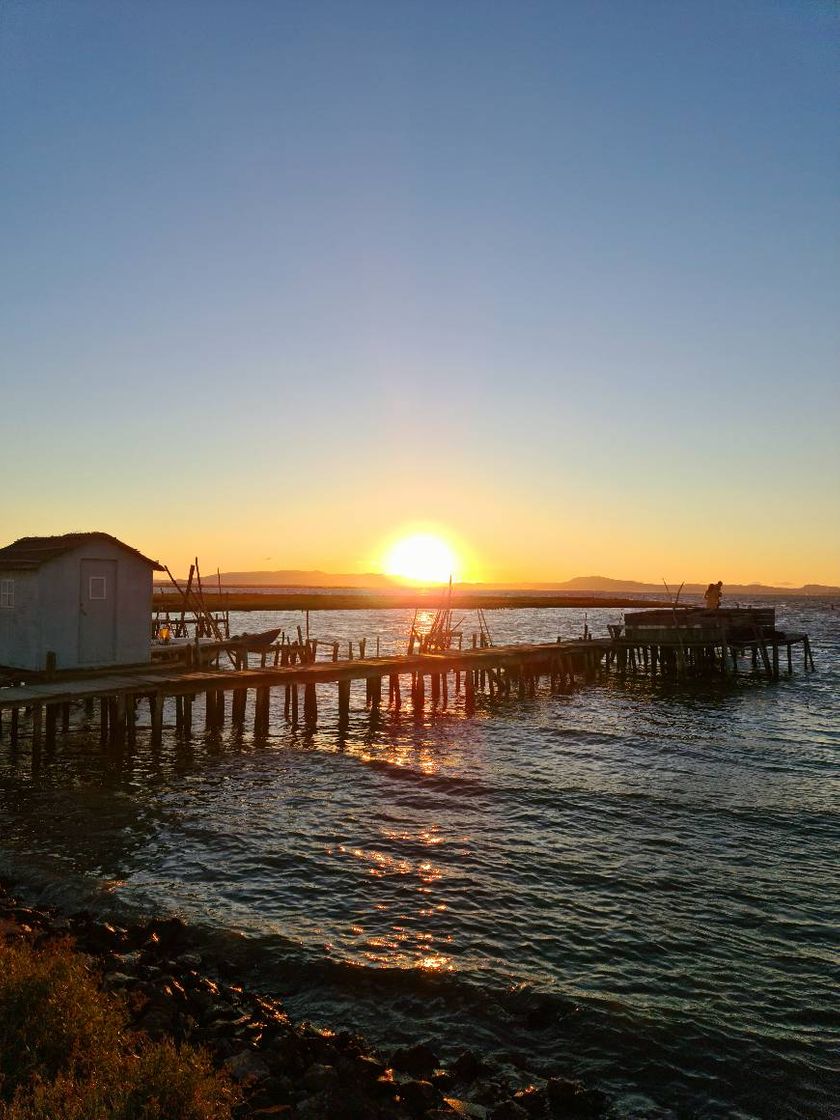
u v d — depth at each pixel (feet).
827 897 42.42
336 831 52.65
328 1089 23.79
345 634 250.78
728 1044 28.91
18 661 79.30
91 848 47.96
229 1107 21.52
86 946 33.17
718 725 97.91
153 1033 25.45
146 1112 19.94
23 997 24.36
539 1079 26.96
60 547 80.23
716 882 44.37
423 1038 29.22
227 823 53.78
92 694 68.18
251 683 80.69
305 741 84.43
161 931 36.06
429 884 43.55
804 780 68.74
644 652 152.97
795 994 32.42
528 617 425.69
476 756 78.18
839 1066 27.76
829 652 210.38
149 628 86.43
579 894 42.47
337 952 35.12
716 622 142.92
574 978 33.42
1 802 57.57
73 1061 21.71
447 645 135.44
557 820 56.13
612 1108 25.43
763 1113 25.32
